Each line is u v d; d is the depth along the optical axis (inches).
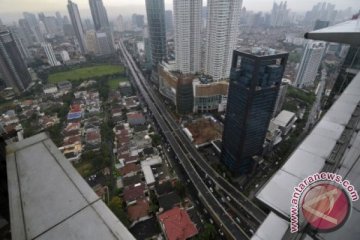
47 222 222.4
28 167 288.8
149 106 4097.0
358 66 1032.2
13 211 236.2
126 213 1792.6
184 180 2283.5
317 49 4023.1
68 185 261.6
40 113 3582.7
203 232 1631.4
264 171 2370.8
